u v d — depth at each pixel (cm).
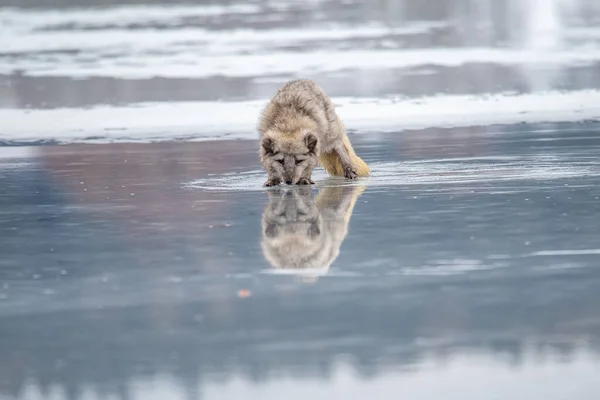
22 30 4697
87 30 4634
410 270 1018
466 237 1163
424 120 2327
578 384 713
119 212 1389
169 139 2177
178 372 757
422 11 5350
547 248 1098
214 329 848
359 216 1308
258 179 1672
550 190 1455
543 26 4356
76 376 755
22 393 729
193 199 1479
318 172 1766
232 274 1022
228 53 3647
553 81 2825
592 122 2216
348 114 2428
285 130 1602
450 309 884
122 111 2552
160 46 3941
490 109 2444
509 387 711
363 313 880
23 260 1111
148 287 982
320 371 750
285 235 1201
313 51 3638
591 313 864
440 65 3212
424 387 717
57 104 2672
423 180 1588
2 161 1917
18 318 895
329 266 1045
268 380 737
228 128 2309
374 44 3825
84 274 1042
